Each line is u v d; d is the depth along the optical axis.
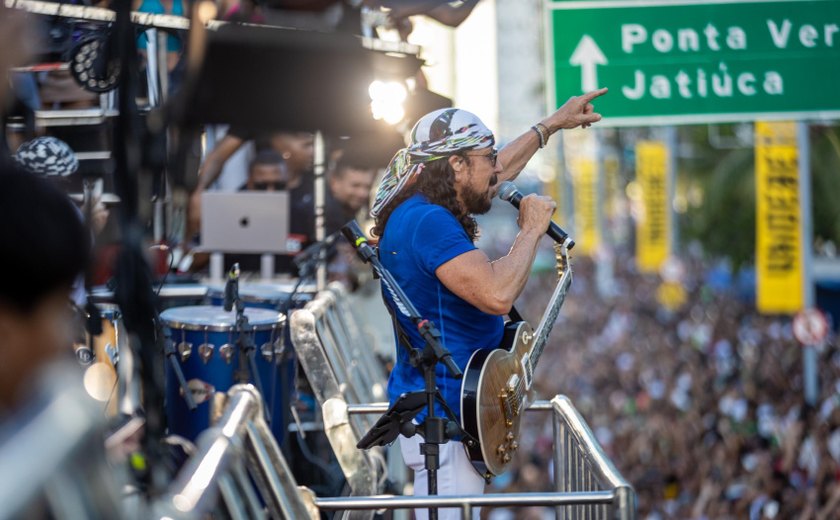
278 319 10.52
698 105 18.39
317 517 6.60
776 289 37.06
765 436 34.62
